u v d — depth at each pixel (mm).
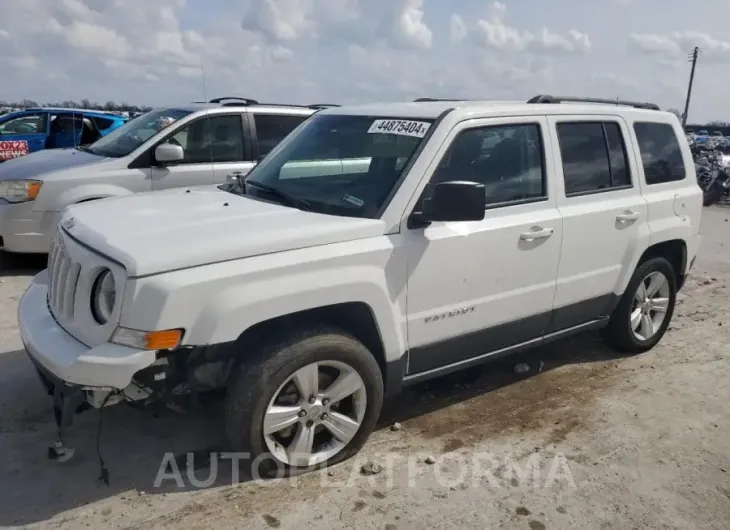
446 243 3771
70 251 3305
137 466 3541
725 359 5520
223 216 3541
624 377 5078
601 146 4816
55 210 6969
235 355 3344
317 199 3857
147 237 3158
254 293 3094
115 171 7223
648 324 5527
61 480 3387
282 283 3182
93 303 3109
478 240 3920
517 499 3455
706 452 4027
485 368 5145
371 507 3305
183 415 4090
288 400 3414
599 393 4781
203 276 2996
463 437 4062
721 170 15742
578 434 4168
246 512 3207
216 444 3783
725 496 3592
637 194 5055
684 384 4984
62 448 3533
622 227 4867
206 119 7738
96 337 3035
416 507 3330
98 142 8289
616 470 3781
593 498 3504
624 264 4984
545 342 4668
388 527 3166
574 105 4707
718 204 16016
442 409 4430
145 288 2900
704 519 3389
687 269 5742
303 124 4797
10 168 7309
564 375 5086
